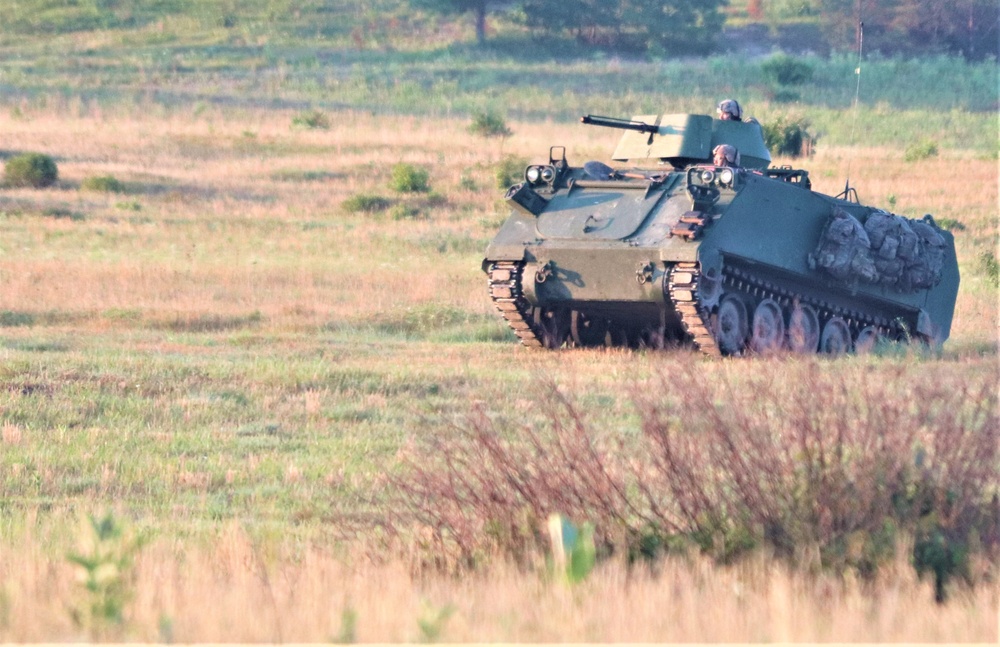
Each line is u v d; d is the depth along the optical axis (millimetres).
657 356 67250
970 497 37688
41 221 160750
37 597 31781
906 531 36375
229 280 125250
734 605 31516
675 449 38906
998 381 51062
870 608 31797
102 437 58562
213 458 54531
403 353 86938
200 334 97875
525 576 34969
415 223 169375
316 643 28750
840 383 45156
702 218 80625
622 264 81812
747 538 36906
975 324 115500
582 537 33688
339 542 40250
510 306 86000
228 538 38844
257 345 90625
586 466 39250
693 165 90375
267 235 159000
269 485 49781
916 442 39312
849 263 89688
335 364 79188
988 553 36500
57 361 76312
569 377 72938
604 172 89062
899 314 100625
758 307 87688
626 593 32438
